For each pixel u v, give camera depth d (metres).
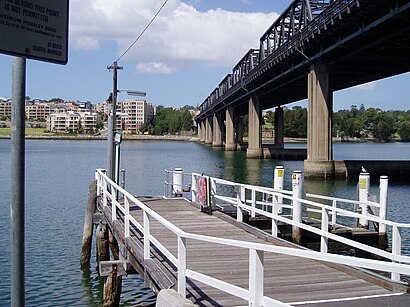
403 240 18.55
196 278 6.92
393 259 8.95
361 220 15.38
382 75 58.47
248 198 29.28
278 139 103.50
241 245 5.88
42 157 85.56
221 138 142.75
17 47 3.12
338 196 33.94
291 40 50.94
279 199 16.72
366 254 14.04
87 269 16.05
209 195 15.88
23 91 3.41
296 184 14.07
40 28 3.27
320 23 41.75
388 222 9.64
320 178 47.25
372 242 14.33
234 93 96.50
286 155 88.19
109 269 11.38
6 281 14.55
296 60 55.50
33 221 24.36
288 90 81.62
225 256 10.16
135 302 13.34
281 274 8.75
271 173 54.81
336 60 47.41
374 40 40.91
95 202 17.88
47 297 13.41
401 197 33.84
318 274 8.77
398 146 168.88
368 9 34.72
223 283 6.33
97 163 71.06
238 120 148.25
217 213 15.55
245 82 82.12
